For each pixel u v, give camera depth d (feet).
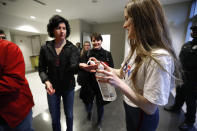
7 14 12.21
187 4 9.09
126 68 2.27
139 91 1.83
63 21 3.49
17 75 2.08
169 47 1.62
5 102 2.12
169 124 5.32
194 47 4.71
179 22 9.51
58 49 3.57
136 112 2.10
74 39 15.07
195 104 4.81
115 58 16.85
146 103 1.55
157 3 1.58
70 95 3.82
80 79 4.86
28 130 2.62
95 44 4.61
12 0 9.07
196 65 4.58
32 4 9.86
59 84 3.59
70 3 9.68
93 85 4.65
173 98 7.74
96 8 10.76
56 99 3.73
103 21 15.58
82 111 6.40
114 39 16.35
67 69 3.56
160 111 6.36
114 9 10.98
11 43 2.15
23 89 2.41
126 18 1.81
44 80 3.40
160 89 1.41
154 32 1.57
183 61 4.99
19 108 2.32
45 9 11.03
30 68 19.21
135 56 2.01
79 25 14.40
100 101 4.64
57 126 3.93
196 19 8.27
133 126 2.20
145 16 1.54
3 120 2.24
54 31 3.47
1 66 1.96
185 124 4.98
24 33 16.31
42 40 18.61
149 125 2.02
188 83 4.86
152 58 1.46
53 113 3.75
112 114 6.17
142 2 1.55
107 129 5.06
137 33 1.64
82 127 5.12
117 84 1.59
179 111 6.29
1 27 11.83
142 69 1.66
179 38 9.64
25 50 18.28
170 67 1.49
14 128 2.33
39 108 6.74
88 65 2.66
